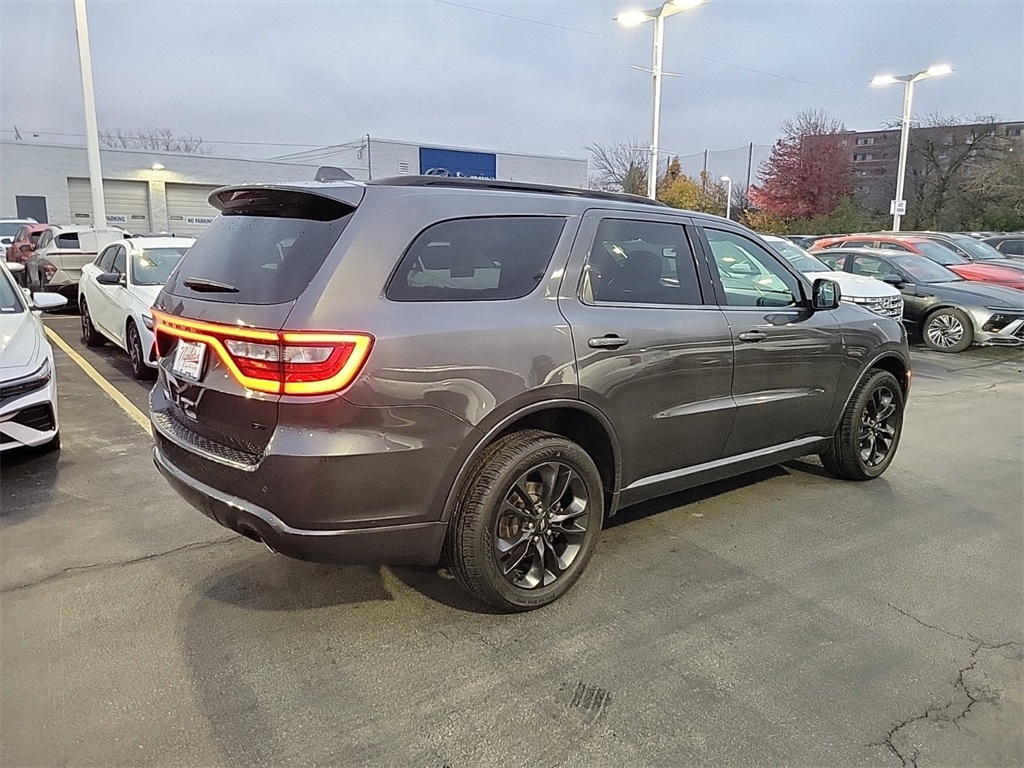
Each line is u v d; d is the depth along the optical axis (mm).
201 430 2928
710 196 40250
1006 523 4254
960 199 37469
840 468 4867
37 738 2348
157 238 8836
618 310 3336
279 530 2621
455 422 2771
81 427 5938
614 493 3494
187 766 2244
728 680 2701
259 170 34000
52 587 3326
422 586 3371
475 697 2588
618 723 2461
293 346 2527
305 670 2732
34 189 29141
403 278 2740
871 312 4938
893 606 3266
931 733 2438
